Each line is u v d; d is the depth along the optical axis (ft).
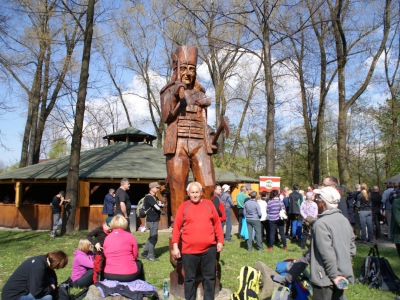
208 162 18.62
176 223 14.56
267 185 40.96
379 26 48.29
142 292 15.88
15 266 25.53
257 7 47.85
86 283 19.04
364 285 20.52
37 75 63.05
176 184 18.31
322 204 12.16
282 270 16.89
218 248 14.52
